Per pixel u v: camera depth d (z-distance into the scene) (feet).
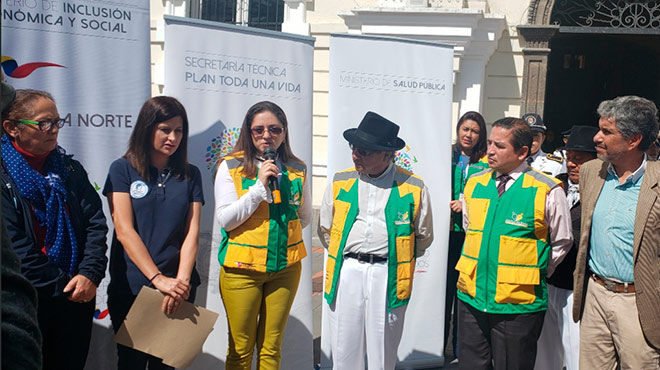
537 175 10.69
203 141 11.35
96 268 8.99
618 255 9.63
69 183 9.05
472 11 24.89
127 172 9.82
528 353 10.62
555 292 12.19
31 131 8.41
